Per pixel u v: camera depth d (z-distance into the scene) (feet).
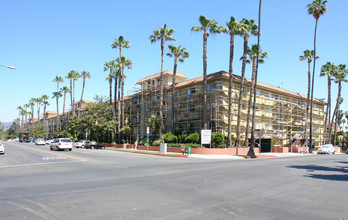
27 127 464.24
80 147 167.32
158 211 20.43
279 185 32.09
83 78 235.20
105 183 33.50
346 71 173.47
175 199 24.49
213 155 96.73
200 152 100.63
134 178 37.78
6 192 28.04
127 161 67.26
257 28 111.14
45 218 18.70
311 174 42.78
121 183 33.45
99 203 22.94
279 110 156.25
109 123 163.94
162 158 80.74
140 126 176.45
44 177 39.17
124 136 181.27
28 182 34.60
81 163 61.26
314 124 188.65
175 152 108.78
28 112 451.53
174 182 34.12
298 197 25.54
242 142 133.90
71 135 231.30
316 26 144.36
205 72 109.91
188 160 73.77
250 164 60.39
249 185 31.94
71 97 242.99
